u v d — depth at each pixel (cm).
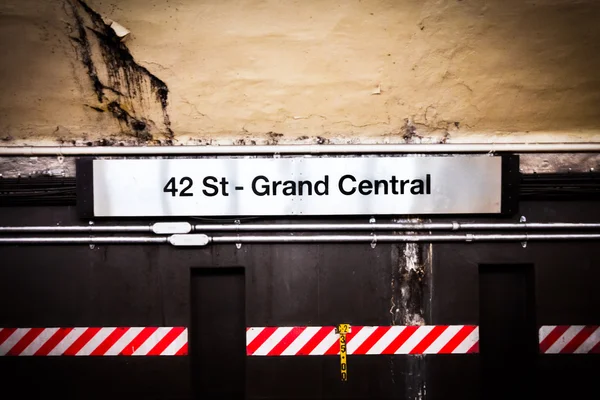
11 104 343
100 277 358
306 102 350
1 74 331
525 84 344
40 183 353
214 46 325
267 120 357
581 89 346
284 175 353
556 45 329
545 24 320
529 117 359
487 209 358
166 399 359
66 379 359
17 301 357
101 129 358
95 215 352
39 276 357
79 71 333
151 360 359
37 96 341
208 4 310
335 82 341
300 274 360
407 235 360
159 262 358
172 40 322
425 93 348
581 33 323
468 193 356
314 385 360
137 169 351
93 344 358
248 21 316
